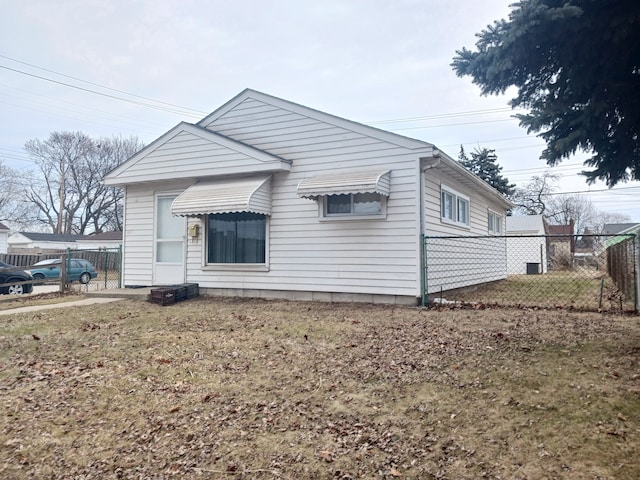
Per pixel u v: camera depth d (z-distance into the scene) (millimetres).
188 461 3176
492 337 6344
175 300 10586
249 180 11117
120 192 50156
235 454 3254
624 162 5277
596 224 59844
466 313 8508
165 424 3762
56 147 48219
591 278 18031
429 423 3652
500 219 19297
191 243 12102
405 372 4934
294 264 10836
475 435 3398
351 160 10312
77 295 12367
